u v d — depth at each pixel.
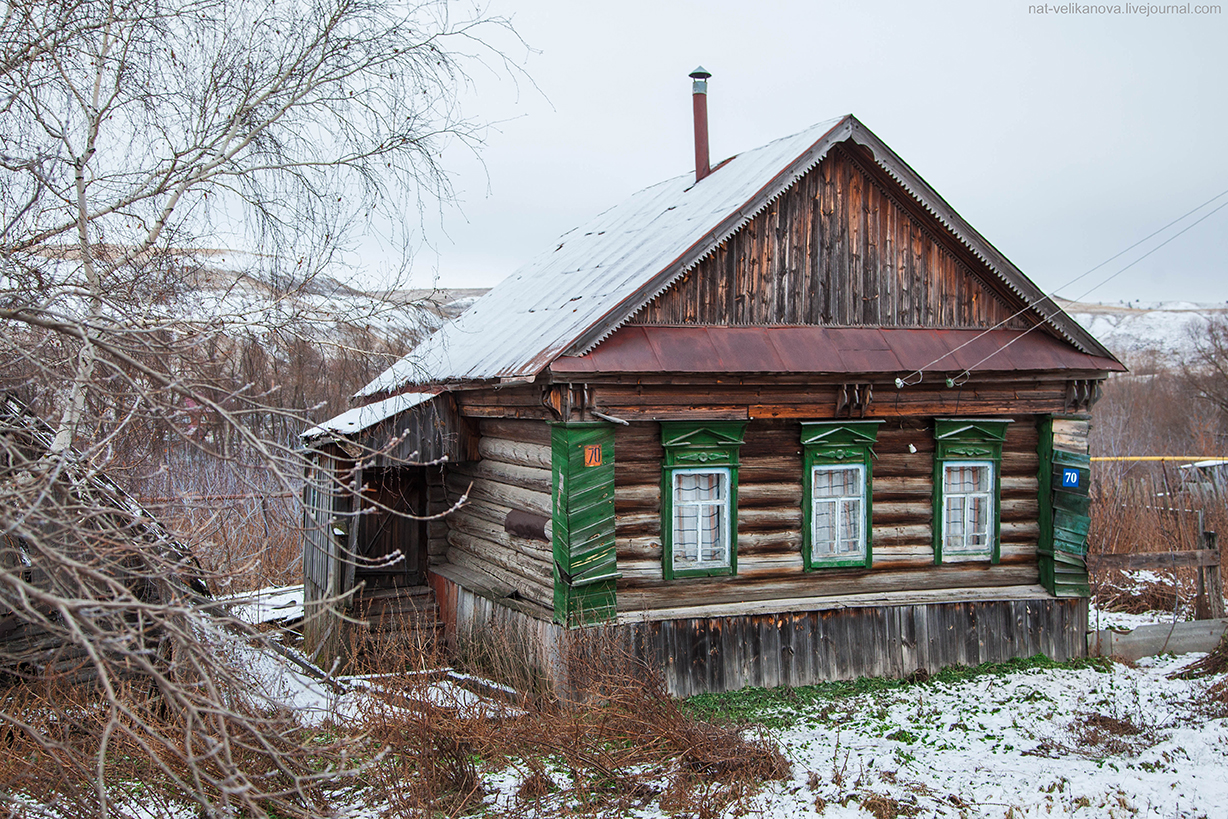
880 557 10.69
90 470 4.70
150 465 6.75
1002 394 11.01
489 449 11.52
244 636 5.19
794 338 10.13
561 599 9.23
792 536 10.36
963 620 10.85
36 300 5.88
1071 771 7.64
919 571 10.85
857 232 10.66
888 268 10.80
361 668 10.03
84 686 6.80
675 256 9.56
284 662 5.26
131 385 4.68
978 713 9.27
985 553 11.12
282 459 4.63
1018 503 11.34
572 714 7.73
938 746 8.34
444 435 11.55
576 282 12.02
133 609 3.84
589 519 9.26
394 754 6.72
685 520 10.00
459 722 7.04
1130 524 16.95
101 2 6.66
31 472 4.58
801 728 8.85
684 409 9.71
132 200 6.50
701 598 9.95
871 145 10.29
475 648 10.88
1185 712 9.28
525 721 7.56
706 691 9.72
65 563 3.68
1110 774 7.52
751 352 9.75
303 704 7.70
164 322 5.49
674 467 9.79
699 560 10.02
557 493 9.34
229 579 5.42
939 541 10.88
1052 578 11.21
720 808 6.58
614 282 10.55
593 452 9.27
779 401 10.14
